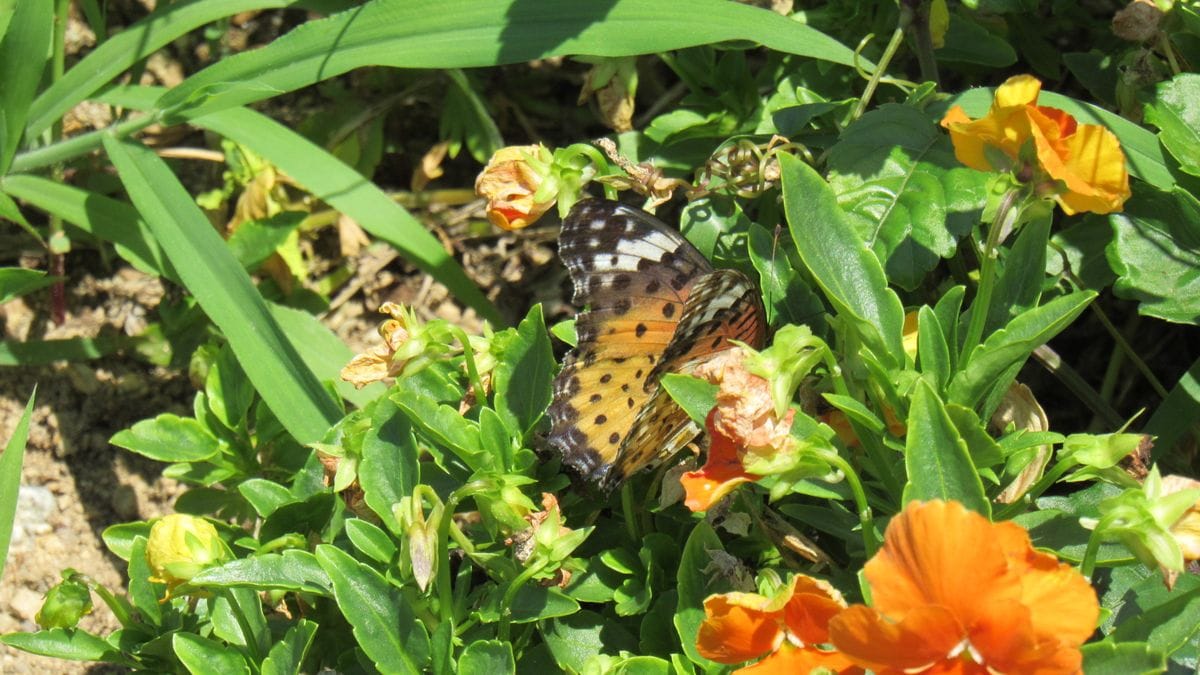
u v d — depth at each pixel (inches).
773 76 30.2
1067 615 21.7
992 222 23.6
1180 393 26.6
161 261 29.7
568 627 25.7
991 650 21.8
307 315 30.0
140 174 28.7
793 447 23.1
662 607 25.5
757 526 25.9
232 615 26.0
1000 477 24.7
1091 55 28.5
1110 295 29.9
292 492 26.7
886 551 21.9
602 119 32.0
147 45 29.7
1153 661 22.4
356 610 24.6
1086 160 23.2
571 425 25.7
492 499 24.4
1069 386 27.5
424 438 26.4
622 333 25.4
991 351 23.7
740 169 27.0
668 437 25.1
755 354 23.0
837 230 24.7
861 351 23.9
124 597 30.1
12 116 29.2
